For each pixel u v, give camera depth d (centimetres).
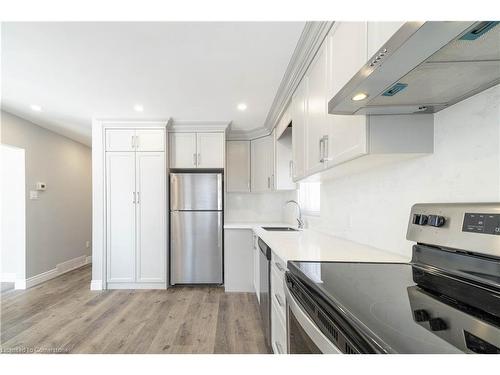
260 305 277
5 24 169
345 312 69
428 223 112
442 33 65
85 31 178
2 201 391
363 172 182
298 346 101
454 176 109
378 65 81
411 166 134
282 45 195
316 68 183
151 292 362
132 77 248
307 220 318
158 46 197
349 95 102
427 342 55
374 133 121
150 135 377
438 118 118
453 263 100
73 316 286
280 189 353
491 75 86
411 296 82
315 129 186
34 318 281
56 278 428
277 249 167
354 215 197
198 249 384
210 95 290
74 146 494
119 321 273
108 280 374
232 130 424
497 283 84
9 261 395
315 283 94
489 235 86
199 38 187
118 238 374
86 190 532
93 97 296
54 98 300
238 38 187
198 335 245
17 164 380
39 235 405
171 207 382
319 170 179
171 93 285
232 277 371
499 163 92
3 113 343
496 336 58
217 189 387
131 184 375
